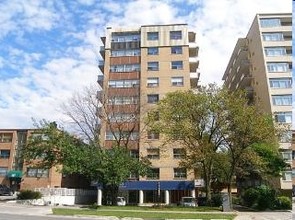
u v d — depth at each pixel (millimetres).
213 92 43125
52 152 45594
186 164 46219
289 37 73125
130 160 43062
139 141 62625
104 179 41281
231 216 28375
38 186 67938
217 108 41781
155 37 72438
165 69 70188
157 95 68625
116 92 65312
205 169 43906
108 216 27656
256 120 40281
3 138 77562
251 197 41594
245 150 43344
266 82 70562
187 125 42500
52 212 29562
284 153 54906
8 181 74500
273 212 34438
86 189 66000
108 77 70625
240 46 83750
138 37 72938
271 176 53969
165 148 58625
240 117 40219
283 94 69500
